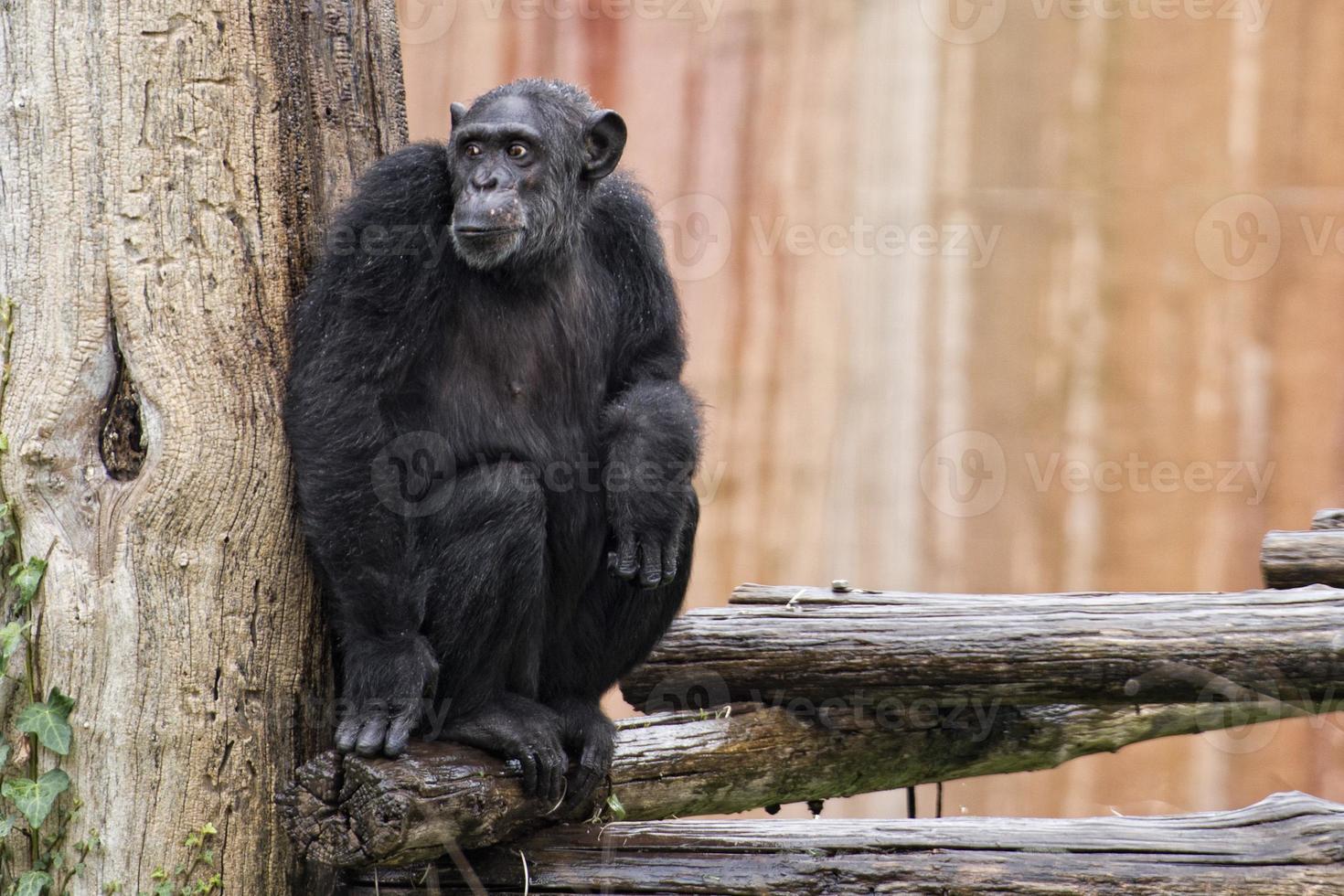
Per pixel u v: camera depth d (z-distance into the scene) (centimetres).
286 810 1198
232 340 1241
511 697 1318
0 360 1213
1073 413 3256
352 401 1248
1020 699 1432
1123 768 3209
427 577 1288
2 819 1202
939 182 3272
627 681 1536
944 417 3278
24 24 1216
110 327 1214
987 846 1293
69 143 1211
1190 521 3219
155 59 1219
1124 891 1266
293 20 1322
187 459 1211
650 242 1541
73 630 1195
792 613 1511
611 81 3331
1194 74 3189
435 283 1362
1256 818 1326
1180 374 3228
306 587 1284
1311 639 1351
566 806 1316
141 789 1204
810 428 3309
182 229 1226
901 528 3284
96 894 1198
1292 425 3184
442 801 1171
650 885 1273
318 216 1343
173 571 1212
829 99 3275
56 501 1202
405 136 1513
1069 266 3247
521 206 1373
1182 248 3216
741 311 3328
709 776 1471
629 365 1532
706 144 3319
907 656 1446
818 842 1297
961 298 3269
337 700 1314
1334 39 3136
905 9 3247
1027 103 3241
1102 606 1427
